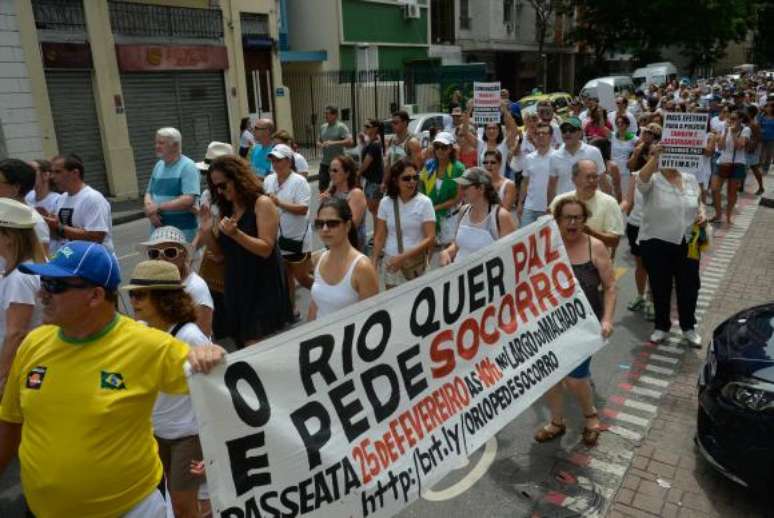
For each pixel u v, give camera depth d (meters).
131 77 15.44
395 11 27.53
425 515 3.73
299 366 2.68
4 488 4.03
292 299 6.43
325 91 24.62
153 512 2.39
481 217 4.84
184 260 3.73
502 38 36.31
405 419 3.04
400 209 5.38
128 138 15.35
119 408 2.23
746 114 12.75
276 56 20.91
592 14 41.09
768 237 9.99
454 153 6.53
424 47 29.69
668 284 5.92
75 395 2.21
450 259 5.11
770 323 4.06
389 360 3.04
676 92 24.98
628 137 9.96
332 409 2.77
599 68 43.25
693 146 5.31
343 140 10.70
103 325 2.28
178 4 16.50
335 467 2.72
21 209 3.41
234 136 18.73
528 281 3.80
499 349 3.58
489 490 3.95
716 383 3.78
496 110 9.63
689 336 5.98
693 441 4.43
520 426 4.68
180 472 3.05
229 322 4.88
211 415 2.38
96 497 2.23
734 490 3.89
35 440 2.24
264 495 2.50
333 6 24.47
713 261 8.77
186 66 16.75
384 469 2.89
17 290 3.43
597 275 4.26
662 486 3.95
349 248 3.79
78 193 5.29
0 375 3.45
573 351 3.94
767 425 3.44
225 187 4.62
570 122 6.75
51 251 5.30
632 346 6.04
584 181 5.05
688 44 43.47
